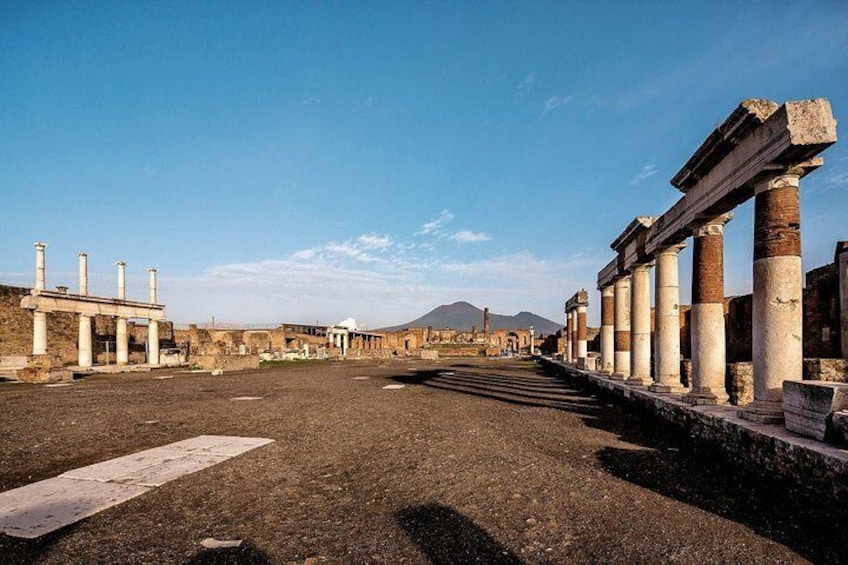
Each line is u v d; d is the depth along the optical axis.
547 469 7.87
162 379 26.95
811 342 20.36
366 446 9.45
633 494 6.64
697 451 9.23
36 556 4.62
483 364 45.22
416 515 5.80
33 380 26.73
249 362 37.75
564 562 4.63
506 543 5.03
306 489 6.77
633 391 14.39
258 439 9.97
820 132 7.50
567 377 27.70
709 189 10.57
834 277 19.06
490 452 8.99
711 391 10.66
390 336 86.88
